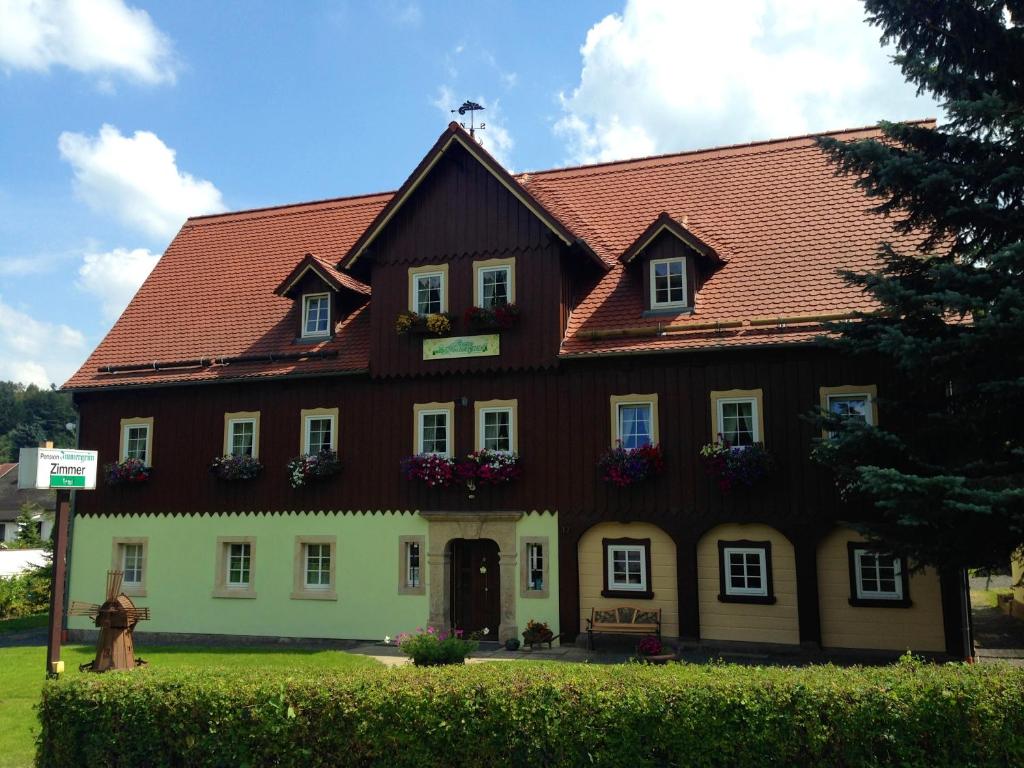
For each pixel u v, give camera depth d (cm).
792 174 2084
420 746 841
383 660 1706
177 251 2641
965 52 1334
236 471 2089
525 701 832
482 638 1898
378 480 2000
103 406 2281
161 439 2214
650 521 1773
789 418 1708
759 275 1852
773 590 1691
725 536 1736
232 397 2162
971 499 1148
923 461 1309
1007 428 1280
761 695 795
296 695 873
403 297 2022
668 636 1745
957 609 1577
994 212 1270
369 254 2056
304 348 2141
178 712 888
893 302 1291
